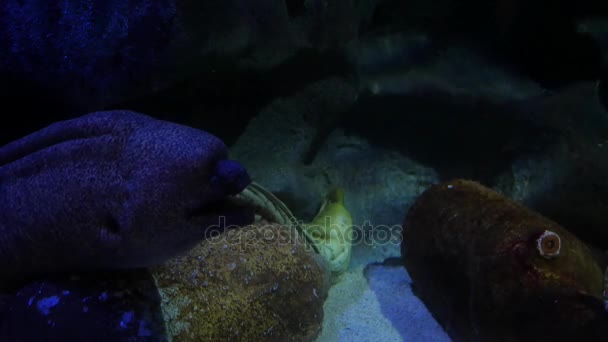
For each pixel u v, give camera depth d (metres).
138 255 0.50
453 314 0.73
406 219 0.84
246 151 0.99
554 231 0.64
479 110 1.12
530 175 1.00
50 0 0.72
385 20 1.17
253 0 0.82
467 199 0.74
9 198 0.51
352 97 1.04
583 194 0.96
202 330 0.60
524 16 1.12
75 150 0.49
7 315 0.56
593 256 0.74
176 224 0.46
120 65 0.75
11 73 0.74
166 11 0.74
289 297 0.68
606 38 1.07
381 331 0.81
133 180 0.46
